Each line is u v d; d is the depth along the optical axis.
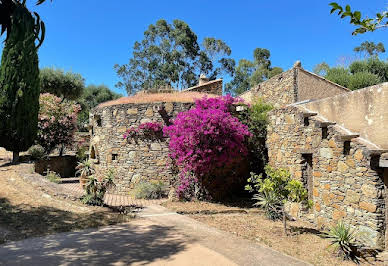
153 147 11.42
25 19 4.22
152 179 11.32
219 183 10.95
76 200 8.59
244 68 37.69
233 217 8.19
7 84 11.59
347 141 6.45
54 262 4.32
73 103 17.89
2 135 11.79
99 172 12.85
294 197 6.75
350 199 6.32
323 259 5.16
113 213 7.84
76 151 19.41
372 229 5.69
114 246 5.16
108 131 12.42
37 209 7.36
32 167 11.87
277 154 9.59
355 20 3.11
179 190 10.25
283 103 12.80
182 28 33.03
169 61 33.00
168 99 13.34
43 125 15.30
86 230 6.20
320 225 7.29
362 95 6.36
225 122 9.80
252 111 11.31
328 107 7.49
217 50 35.12
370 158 5.75
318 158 7.46
